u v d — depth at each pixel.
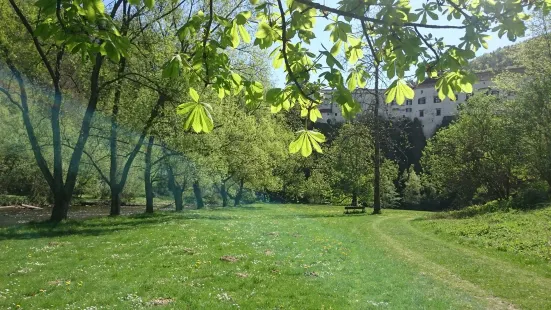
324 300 10.93
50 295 10.89
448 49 3.80
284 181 70.94
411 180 78.94
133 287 11.68
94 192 52.78
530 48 34.75
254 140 45.38
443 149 45.88
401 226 29.64
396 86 4.11
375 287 12.49
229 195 64.62
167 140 32.12
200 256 16.25
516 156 36.03
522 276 14.12
